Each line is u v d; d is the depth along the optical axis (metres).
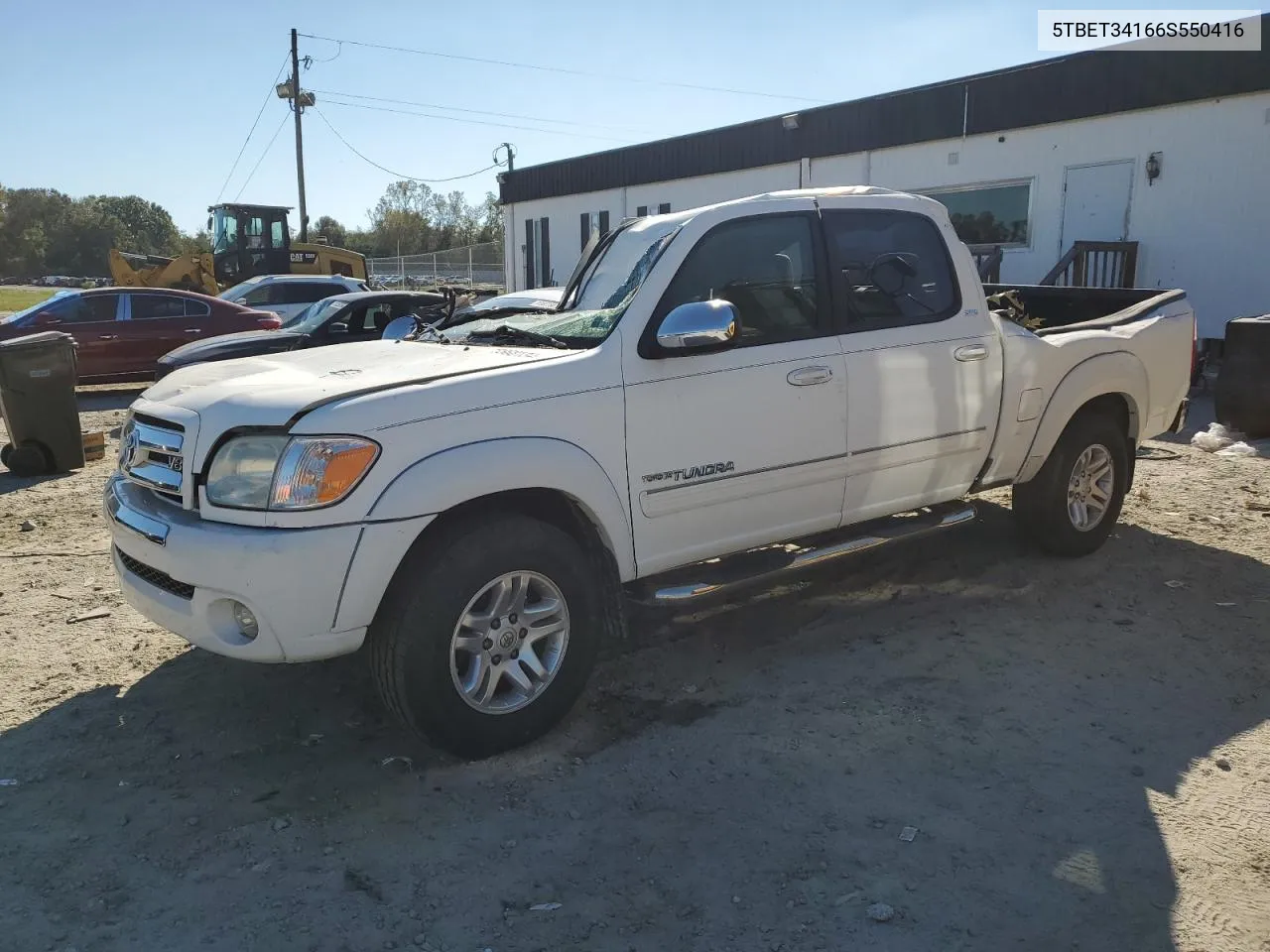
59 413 8.73
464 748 3.59
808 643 4.75
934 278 4.93
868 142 17.81
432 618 3.41
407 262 43.84
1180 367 6.17
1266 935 2.73
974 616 5.04
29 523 6.98
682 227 4.14
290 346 12.09
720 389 4.07
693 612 5.08
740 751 3.74
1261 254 12.97
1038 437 5.32
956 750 3.73
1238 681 4.28
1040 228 15.44
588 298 4.36
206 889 2.97
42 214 127.69
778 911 2.84
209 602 3.35
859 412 4.51
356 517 3.25
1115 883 2.95
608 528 3.82
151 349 14.58
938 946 2.69
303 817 3.34
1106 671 4.38
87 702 4.19
